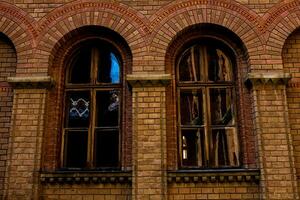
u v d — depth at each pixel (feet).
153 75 26.35
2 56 28.09
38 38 27.63
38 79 26.53
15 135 25.80
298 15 27.43
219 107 27.37
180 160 26.40
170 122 26.53
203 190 24.99
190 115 27.27
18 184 24.91
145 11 27.81
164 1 27.94
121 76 28.07
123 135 26.48
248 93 26.73
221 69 28.12
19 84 26.63
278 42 26.99
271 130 25.26
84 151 26.78
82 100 27.84
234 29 27.35
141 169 24.91
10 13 28.14
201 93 27.63
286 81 25.99
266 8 27.58
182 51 28.50
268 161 24.71
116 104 27.53
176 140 26.48
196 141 26.76
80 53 28.78
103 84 27.96
